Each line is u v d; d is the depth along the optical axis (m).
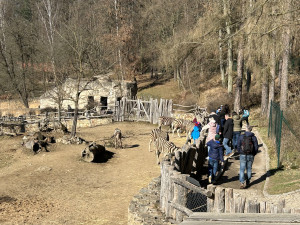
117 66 43.28
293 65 24.55
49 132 23.41
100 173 15.76
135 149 20.14
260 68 18.28
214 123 13.05
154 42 53.66
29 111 38.69
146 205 8.71
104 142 21.52
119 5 51.62
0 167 17.08
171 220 7.61
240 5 21.62
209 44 23.33
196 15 44.88
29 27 41.19
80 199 12.48
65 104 38.94
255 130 20.83
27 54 39.94
